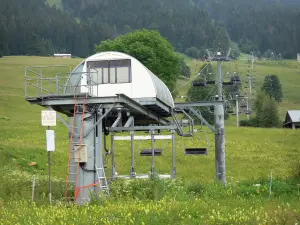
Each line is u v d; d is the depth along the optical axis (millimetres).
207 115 91875
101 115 26453
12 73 158250
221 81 37875
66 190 23312
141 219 16594
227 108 52781
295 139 67625
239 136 70750
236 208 19266
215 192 23984
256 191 24281
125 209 18531
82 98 25375
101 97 25219
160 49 85000
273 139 67688
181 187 24453
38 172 37500
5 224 16812
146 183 24344
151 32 86500
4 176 28500
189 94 94875
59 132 67750
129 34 86938
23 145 45781
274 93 174500
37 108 100812
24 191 23688
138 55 82688
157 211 17719
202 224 15914
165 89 35188
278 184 25172
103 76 30812
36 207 19781
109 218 17031
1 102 104438
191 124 37969
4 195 22875
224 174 35562
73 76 30891
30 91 121375
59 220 17375
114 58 30906
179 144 59094
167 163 47562
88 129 25000
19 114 91688
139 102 30531
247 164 48500
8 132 65250
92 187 24219
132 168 31859
